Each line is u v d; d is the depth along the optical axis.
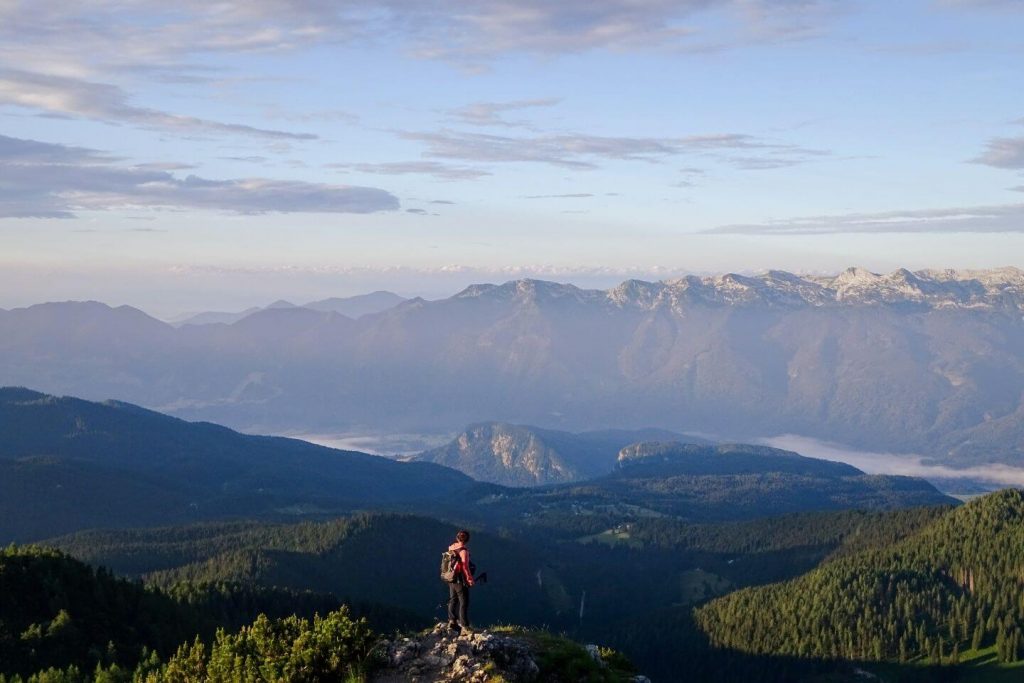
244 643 46.81
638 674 46.44
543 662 41.03
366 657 41.53
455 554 42.78
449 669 39.47
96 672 80.00
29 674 84.69
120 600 103.69
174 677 48.09
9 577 97.81
